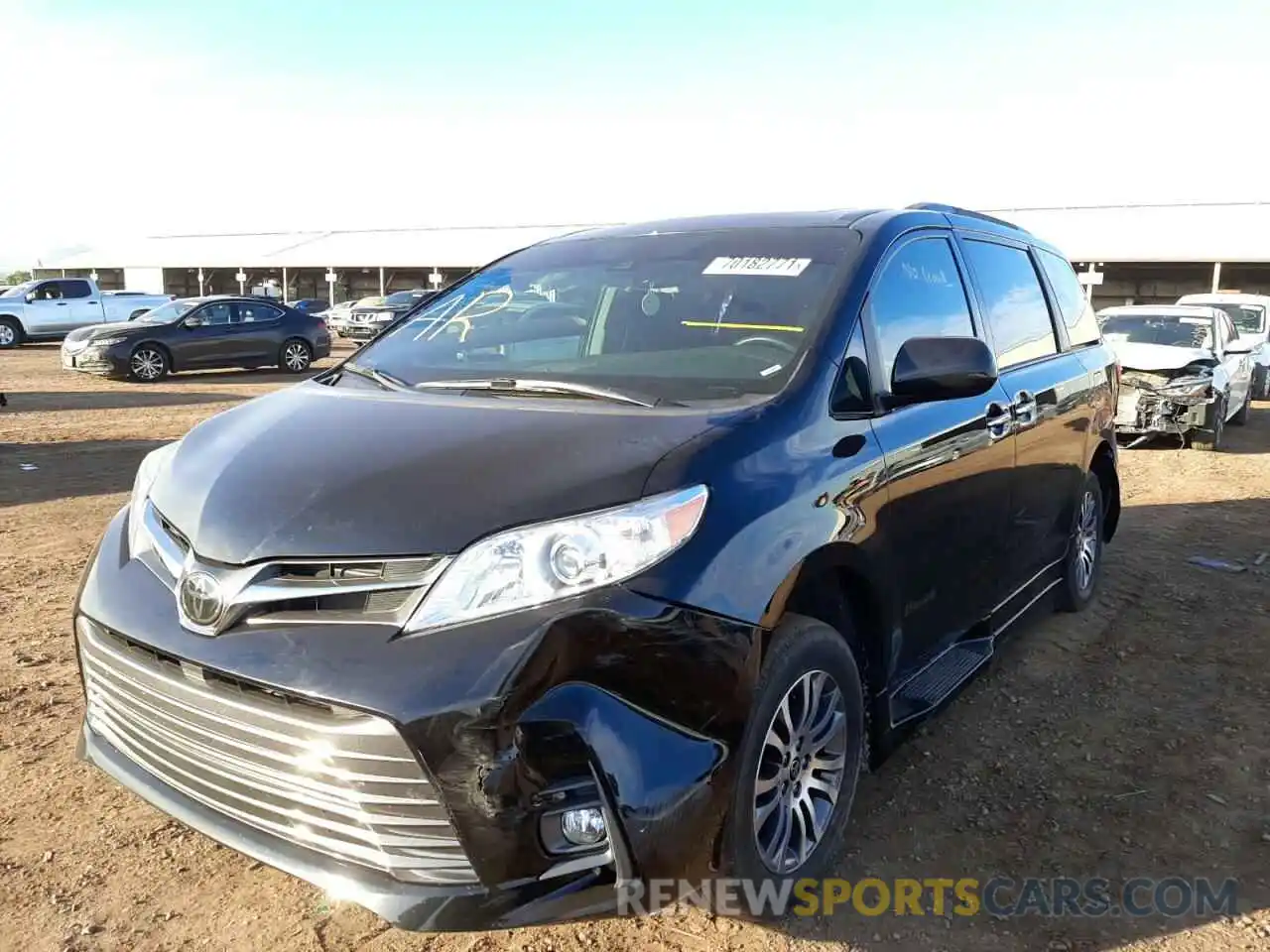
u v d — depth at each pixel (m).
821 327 2.95
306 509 2.31
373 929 2.61
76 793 3.25
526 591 2.11
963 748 3.65
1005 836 3.07
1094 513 5.19
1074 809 3.23
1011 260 4.38
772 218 3.69
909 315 3.34
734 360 2.95
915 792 3.33
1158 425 10.46
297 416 2.89
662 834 2.14
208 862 2.90
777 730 2.52
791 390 2.74
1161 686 4.20
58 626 4.72
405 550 2.16
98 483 8.12
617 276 3.54
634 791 2.10
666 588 2.19
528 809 2.05
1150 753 3.61
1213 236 33.59
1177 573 5.86
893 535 2.94
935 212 3.84
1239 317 17.08
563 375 3.05
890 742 3.10
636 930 2.62
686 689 2.20
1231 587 5.57
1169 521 7.25
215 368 19.00
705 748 2.22
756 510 2.39
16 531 6.53
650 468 2.30
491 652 2.05
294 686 2.09
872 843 3.02
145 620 2.39
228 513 2.37
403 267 48.19
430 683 2.03
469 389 3.04
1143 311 12.45
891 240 3.39
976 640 3.87
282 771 2.19
